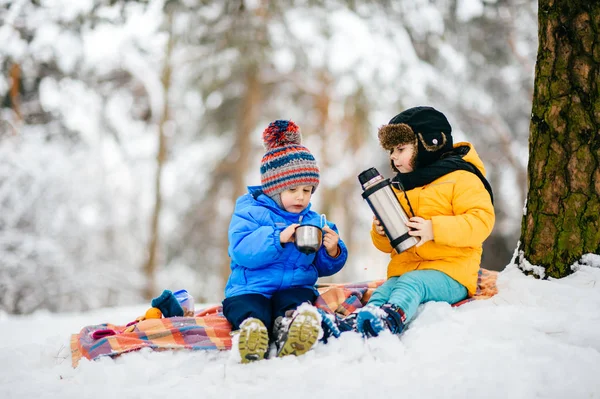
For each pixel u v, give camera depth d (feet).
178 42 38.47
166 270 50.24
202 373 8.18
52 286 36.55
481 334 8.36
